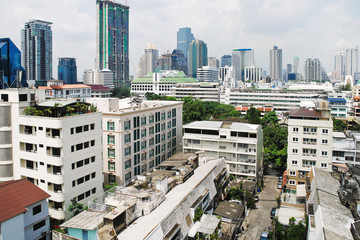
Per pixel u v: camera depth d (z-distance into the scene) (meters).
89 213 46.75
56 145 54.72
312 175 68.88
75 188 57.84
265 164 103.75
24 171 59.34
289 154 81.44
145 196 50.31
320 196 53.66
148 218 45.81
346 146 77.19
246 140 84.31
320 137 78.50
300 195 69.44
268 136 106.19
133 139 75.19
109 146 71.56
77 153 58.12
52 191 56.16
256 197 79.81
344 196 52.34
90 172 61.19
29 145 58.81
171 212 47.47
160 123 87.56
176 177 61.75
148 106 92.50
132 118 74.38
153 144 84.25
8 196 43.50
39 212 46.59
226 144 86.31
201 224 52.25
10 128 60.03
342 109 173.38
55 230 46.50
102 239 38.84
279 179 95.19
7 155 60.31
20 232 41.59
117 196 50.62
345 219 46.00
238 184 78.56
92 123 61.31
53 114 59.38
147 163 81.44
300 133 80.00
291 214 61.81
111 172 71.88
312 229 46.38
